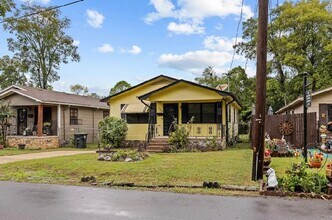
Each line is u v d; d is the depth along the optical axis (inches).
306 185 256.7
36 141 807.1
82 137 844.6
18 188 303.9
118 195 266.8
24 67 1398.9
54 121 908.6
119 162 442.9
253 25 1240.8
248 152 557.3
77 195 269.1
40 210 223.5
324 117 652.7
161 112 738.2
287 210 213.0
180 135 645.9
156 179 324.5
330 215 201.2
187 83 684.7
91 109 1054.4
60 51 1448.1
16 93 868.6
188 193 268.2
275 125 656.4
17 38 1357.0
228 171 348.8
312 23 1123.3
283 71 1241.4
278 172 338.3
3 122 847.7
